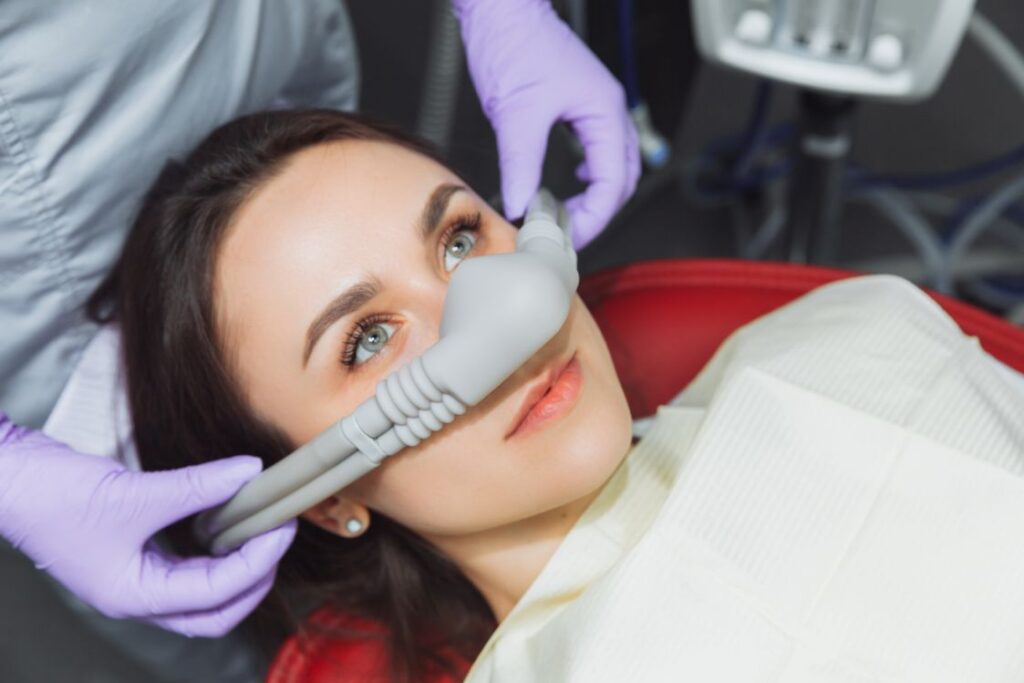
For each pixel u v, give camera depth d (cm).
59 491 83
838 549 77
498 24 98
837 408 80
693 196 159
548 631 80
